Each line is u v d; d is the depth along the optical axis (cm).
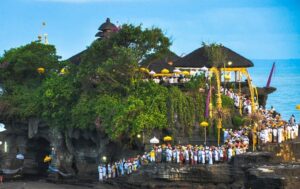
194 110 7319
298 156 6731
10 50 9556
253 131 6900
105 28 9488
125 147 7438
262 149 6725
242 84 8262
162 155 6888
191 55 8138
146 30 8081
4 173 8775
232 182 6475
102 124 7431
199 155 6719
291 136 7081
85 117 7675
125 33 8050
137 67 7806
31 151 8794
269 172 6078
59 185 7756
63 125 8081
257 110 7394
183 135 7256
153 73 7956
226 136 7056
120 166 7206
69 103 8169
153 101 7369
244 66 7969
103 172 7381
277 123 7088
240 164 6481
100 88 7850
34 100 8538
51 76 8819
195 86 7575
